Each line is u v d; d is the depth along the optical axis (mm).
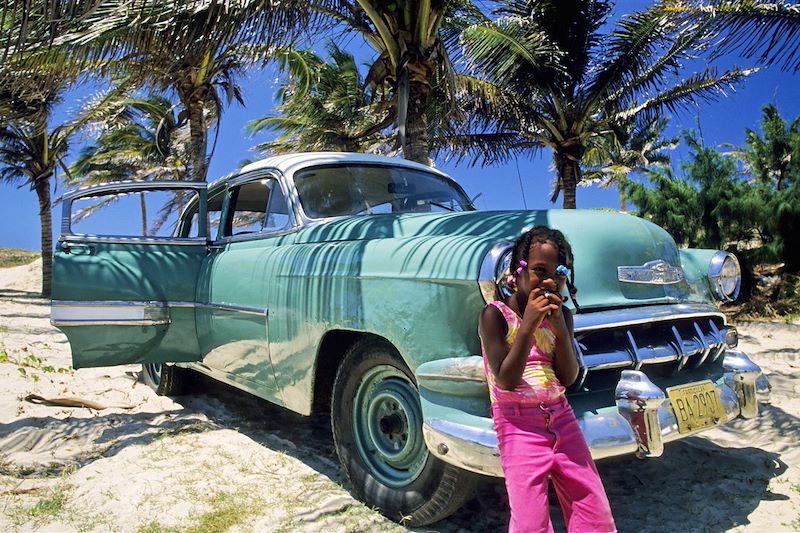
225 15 6082
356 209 4133
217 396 5477
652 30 12219
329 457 3904
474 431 2400
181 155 20625
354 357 3156
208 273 4527
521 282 2145
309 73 15211
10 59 5191
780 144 14242
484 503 3240
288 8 6660
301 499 3172
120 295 4383
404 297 2766
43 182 23750
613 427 2520
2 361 6445
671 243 3299
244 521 2943
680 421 2756
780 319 11484
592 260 2885
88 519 2957
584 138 14688
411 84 8484
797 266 12555
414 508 2854
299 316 3426
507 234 2902
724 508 3135
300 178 4129
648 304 2971
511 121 14078
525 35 11500
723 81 13453
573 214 3076
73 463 3719
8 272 35688
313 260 3416
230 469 3590
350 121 19172
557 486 2209
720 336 3131
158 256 4590
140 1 5984
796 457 3826
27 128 21797
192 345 4656
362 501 3115
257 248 4113
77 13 4852
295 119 21219
